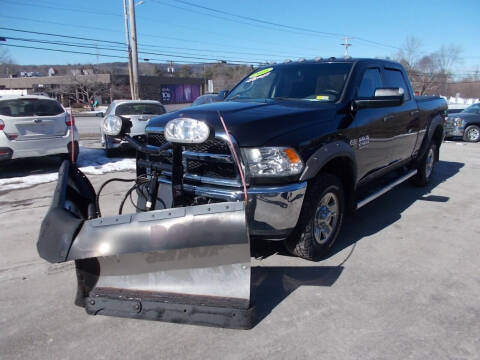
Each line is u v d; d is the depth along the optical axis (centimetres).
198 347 258
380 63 495
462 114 1420
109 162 934
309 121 345
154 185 347
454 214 527
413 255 396
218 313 262
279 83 454
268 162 305
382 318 289
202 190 318
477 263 379
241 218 252
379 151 459
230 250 266
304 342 262
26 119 771
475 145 1292
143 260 278
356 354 251
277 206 309
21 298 320
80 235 260
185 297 270
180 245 254
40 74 6531
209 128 274
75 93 4888
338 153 354
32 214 537
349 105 394
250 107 364
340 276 351
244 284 268
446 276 353
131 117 963
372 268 366
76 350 256
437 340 264
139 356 250
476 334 271
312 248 357
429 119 620
